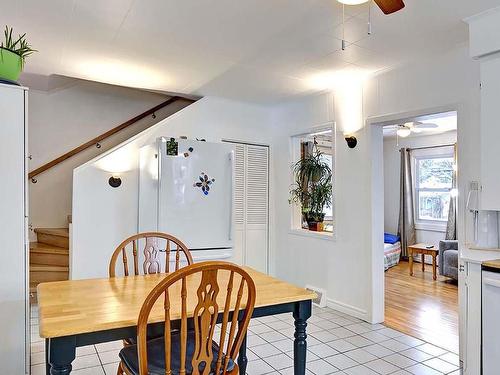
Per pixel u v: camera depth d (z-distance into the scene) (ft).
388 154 25.63
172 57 10.05
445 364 8.86
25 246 7.39
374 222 11.78
